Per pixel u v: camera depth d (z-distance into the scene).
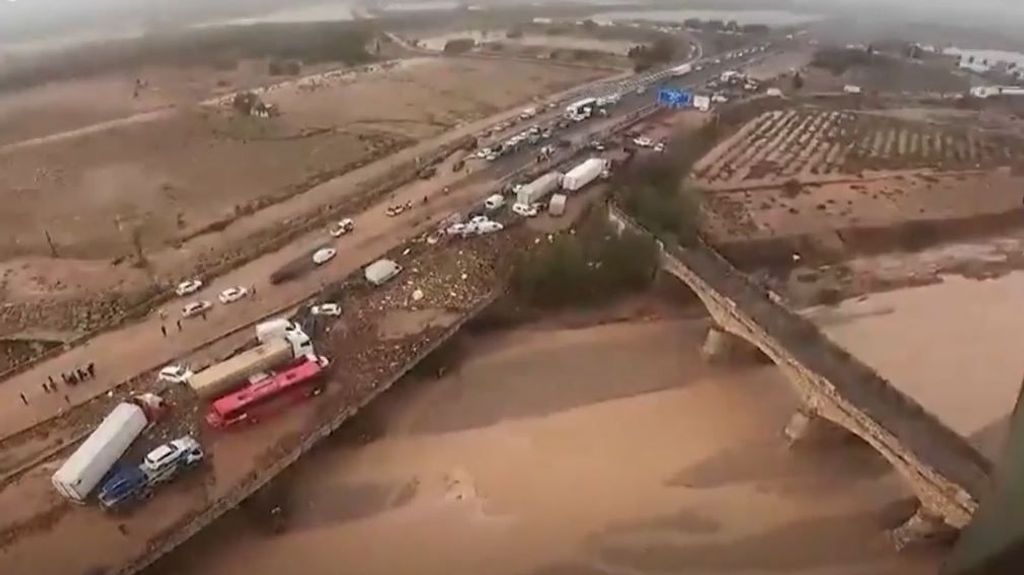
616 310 105.12
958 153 166.75
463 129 164.38
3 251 110.00
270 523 70.62
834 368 79.25
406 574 67.94
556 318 103.00
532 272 100.12
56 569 58.66
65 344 84.69
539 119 164.75
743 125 176.00
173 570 65.62
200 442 71.50
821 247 126.12
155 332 87.00
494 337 99.12
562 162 136.00
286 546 69.50
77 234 115.69
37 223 119.56
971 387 94.88
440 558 69.69
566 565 69.81
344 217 115.44
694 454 82.62
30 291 99.06
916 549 70.75
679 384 93.06
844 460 81.69
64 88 193.75
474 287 98.56
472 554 70.25
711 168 150.75
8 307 95.19
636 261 104.81
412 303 94.69
